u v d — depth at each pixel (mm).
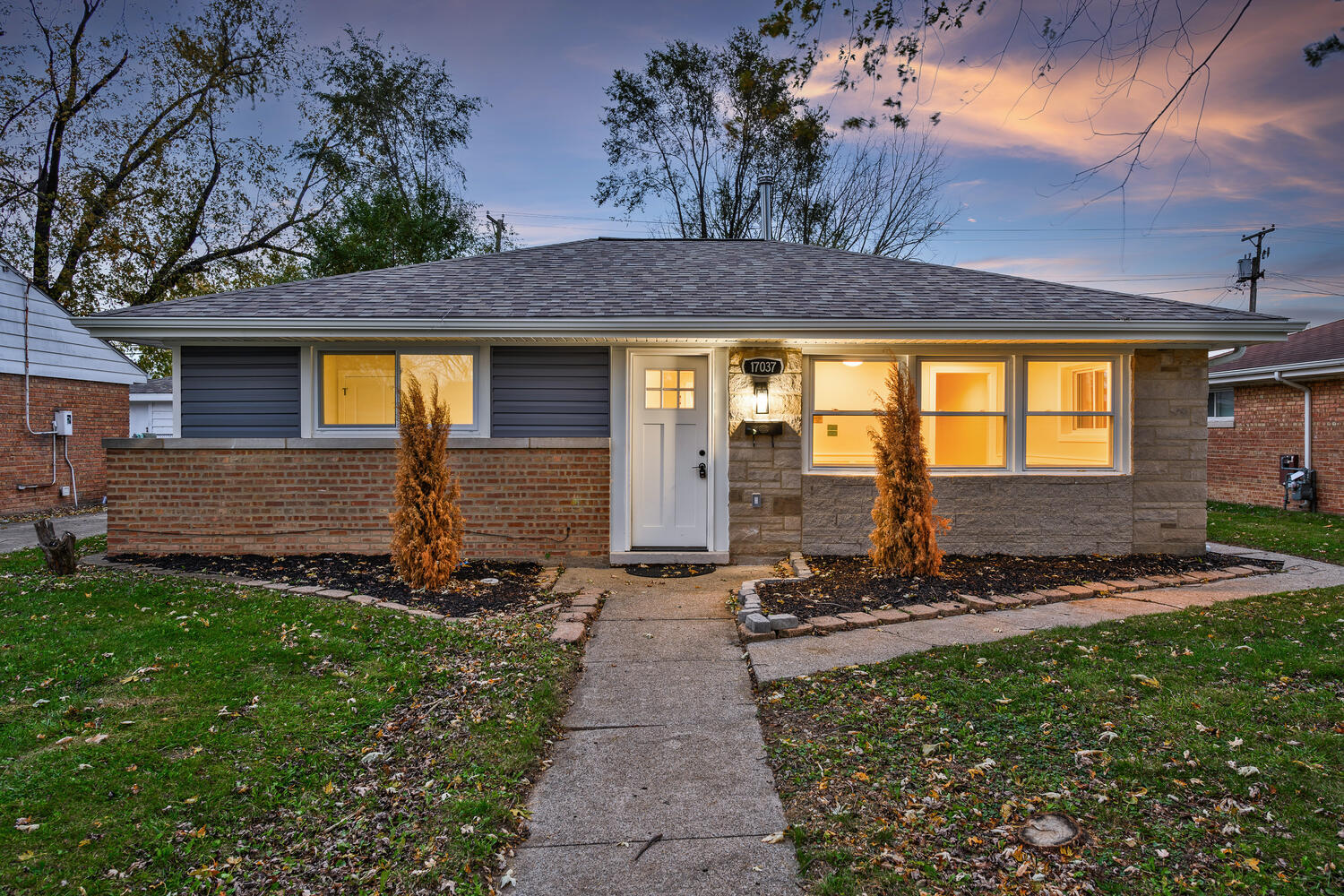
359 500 7836
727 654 5012
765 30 4801
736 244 11094
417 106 23266
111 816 2834
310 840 2754
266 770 3221
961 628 5340
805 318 7277
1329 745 3305
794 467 8008
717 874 2559
